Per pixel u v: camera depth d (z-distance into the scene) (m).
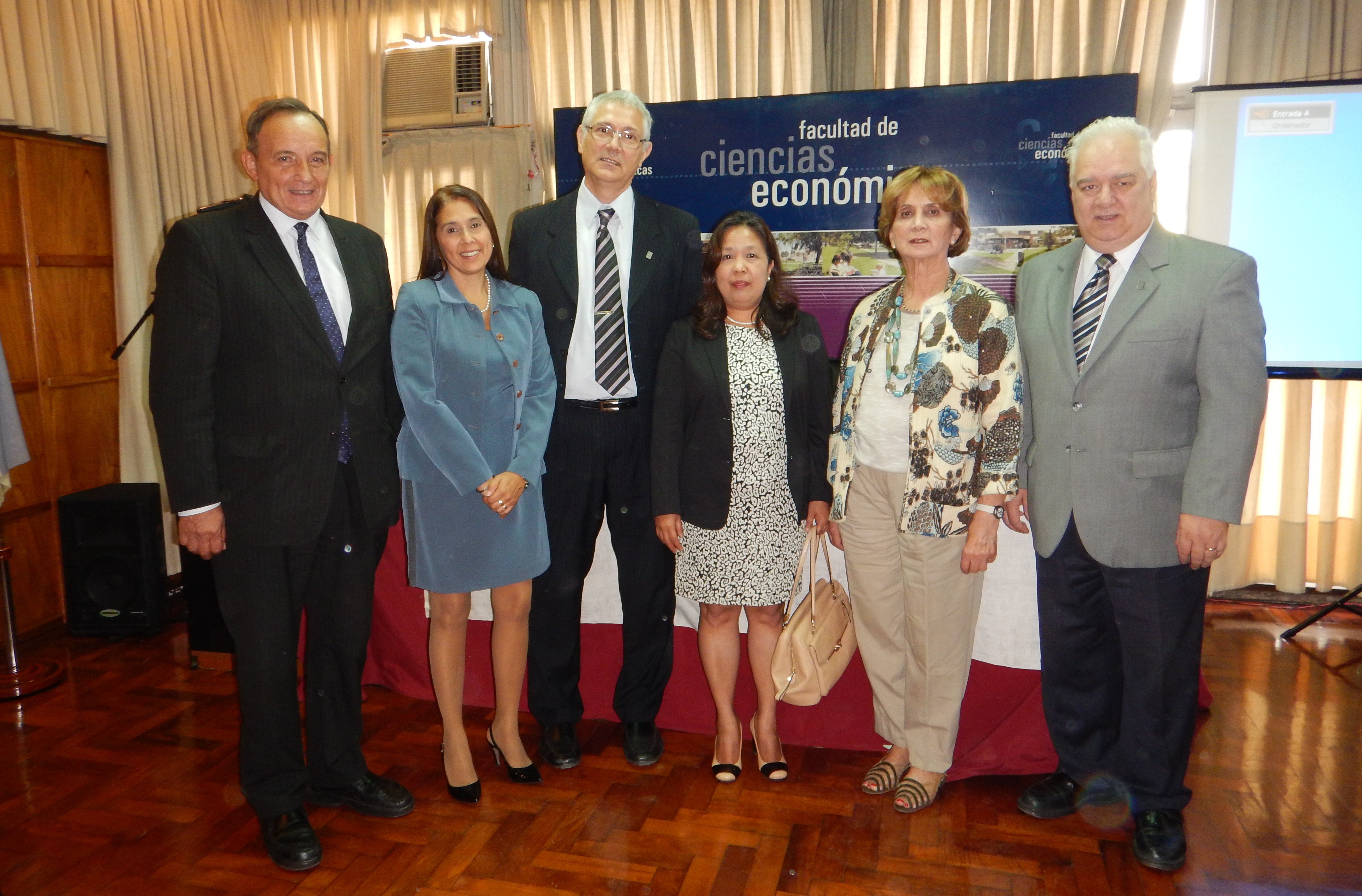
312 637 2.05
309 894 1.84
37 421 3.58
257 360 1.80
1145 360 1.78
